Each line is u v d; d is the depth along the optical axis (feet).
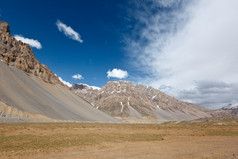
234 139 113.39
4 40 558.15
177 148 76.48
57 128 171.73
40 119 295.69
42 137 104.83
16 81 408.05
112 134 131.44
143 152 66.85
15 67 490.08
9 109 267.18
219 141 102.58
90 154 63.46
